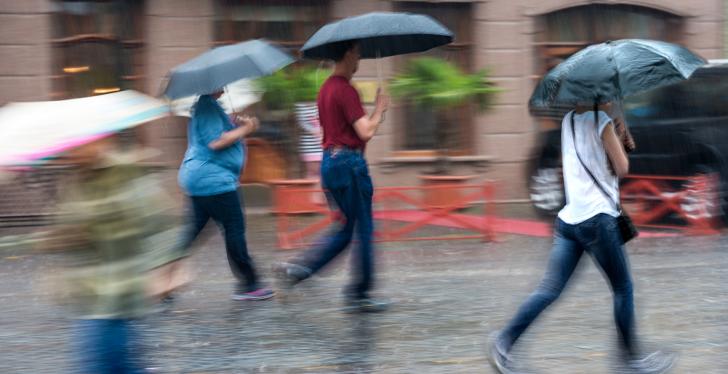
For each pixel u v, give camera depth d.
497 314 11.22
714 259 14.62
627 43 8.31
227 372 9.05
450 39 11.73
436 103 18.80
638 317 10.95
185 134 21.97
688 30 23.91
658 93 17.86
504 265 14.59
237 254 11.80
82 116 6.35
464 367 9.09
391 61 22.64
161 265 6.91
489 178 23.39
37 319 11.42
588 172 8.30
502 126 23.44
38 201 19.33
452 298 12.16
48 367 9.35
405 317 11.12
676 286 12.63
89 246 6.63
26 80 21.25
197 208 11.52
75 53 21.56
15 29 21.09
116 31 21.75
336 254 11.41
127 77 21.88
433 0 22.84
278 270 11.48
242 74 11.02
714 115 17.31
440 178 18.31
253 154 21.67
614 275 8.45
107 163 6.57
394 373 8.91
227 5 22.30
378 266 14.65
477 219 17.80
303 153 21.17
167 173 21.86
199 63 11.23
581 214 8.32
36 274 14.62
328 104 10.92
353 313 11.35
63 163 6.47
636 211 18.20
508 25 23.33
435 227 18.66
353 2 22.78
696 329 10.38
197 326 10.84
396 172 22.97
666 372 8.80
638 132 17.98
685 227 17.80
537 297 8.50
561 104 8.38
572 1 23.41
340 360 9.38
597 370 8.85
